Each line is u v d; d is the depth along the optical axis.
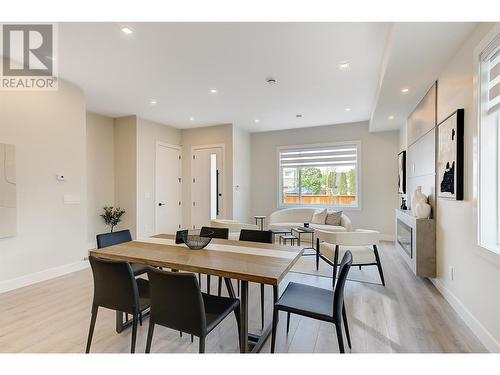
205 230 2.46
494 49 1.88
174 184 6.35
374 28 2.40
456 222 2.50
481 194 2.04
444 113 2.80
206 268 1.68
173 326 1.54
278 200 6.71
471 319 2.18
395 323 2.29
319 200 6.37
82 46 2.71
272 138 6.79
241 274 1.57
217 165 6.20
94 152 5.12
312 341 2.05
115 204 5.46
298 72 3.34
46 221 3.36
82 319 2.38
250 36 2.53
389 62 2.66
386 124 5.16
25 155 3.14
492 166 2.02
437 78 3.04
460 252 2.41
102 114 5.22
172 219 6.25
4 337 2.09
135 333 1.74
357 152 5.93
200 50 2.79
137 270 2.47
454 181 2.46
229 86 3.81
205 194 6.33
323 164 6.30
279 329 2.23
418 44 2.33
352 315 2.44
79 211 3.77
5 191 2.94
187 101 4.46
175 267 1.78
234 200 6.11
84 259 3.83
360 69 3.26
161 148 5.97
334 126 6.14
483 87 2.02
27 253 3.17
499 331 1.80
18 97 3.09
